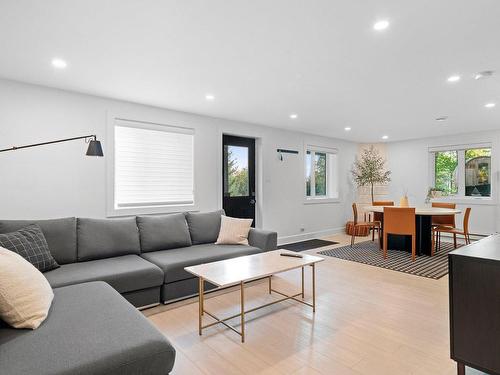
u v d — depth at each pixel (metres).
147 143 4.10
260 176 5.45
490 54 2.55
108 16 1.97
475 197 6.23
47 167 3.30
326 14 1.96
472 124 5.36
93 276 2.44
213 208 4.71
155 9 1.90
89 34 2.20
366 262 4.34
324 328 2.35
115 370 1.26
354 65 2.78
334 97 3.75
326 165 6.98
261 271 2.36
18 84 3.14
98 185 3.62
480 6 1.87
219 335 2.25
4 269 1.52
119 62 2.69
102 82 3.19
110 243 3.06
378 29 2.15
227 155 5.13
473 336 1.50
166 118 4.23
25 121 3.17
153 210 4.09
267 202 5.53
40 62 2.68
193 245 3.68
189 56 2.58
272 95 3.67
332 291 3.17
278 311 2.67
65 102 3.41
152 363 1.36
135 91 3.48
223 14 1.96
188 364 1.89
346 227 6.91
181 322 2.47
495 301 1.44
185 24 2.08
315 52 2.51
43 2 1.81
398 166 7.21
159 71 2.90
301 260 2.71
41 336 1.41
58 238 2.80
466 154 6.35
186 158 4.45
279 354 2.00
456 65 2.78
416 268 4.02
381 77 3.09
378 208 5.25
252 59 2.65
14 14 1.93
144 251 3.30
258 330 2.33
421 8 1.89
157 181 4.18
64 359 1.24
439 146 6.58
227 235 3.74
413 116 4.75
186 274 2.96
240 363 1.90
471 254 1.54
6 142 3.07
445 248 5.30
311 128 5.72
